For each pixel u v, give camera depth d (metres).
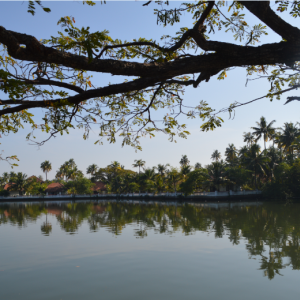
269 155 58.34
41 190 95.12
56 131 3.83
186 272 9.50
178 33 4.44
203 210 34.31
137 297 7.54
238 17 4.76
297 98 4.18
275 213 27.92
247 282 8.48
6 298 7.63
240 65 3.78
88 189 89.88
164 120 5.51
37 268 10.26
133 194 79.62
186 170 68.94
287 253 11.62
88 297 7.60
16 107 3.49
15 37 3.02
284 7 4.23
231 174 56.88
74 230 19.16
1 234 18.00
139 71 3.60
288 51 3.58
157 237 15.62
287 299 7.24
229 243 13.70
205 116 5.40
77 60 3.31
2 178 117.06
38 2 3.06
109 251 12.55
